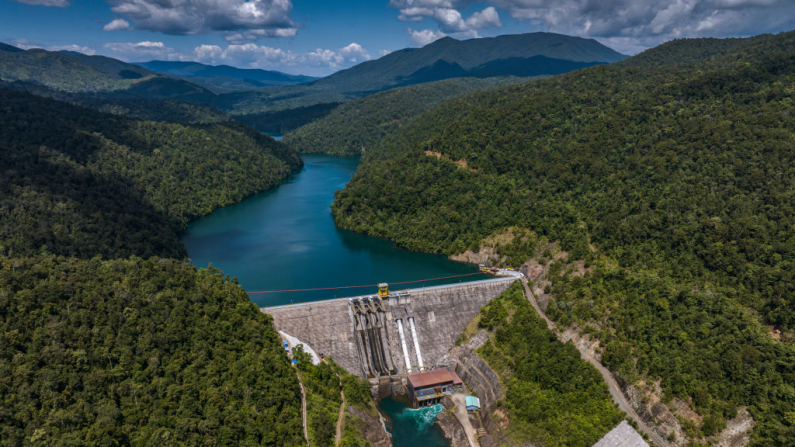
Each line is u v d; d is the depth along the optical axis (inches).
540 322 6560.0
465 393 6294.3
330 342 6658.5
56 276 5620.1
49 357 4488.2
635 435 5019.7
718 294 6023.6
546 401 5580.7
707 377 5201.8
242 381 4992.6
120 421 4311.0
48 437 3890.3
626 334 6058.1
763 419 4756.4
